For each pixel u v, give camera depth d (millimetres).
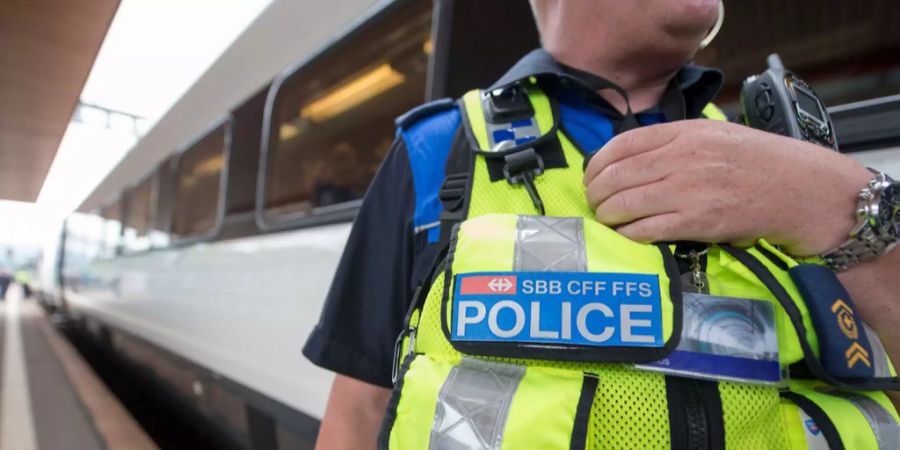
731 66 1341
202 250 2918
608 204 482
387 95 1800
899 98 811
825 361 427
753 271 448
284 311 2045
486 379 434
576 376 421
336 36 1993
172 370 3480
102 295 5719
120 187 5230
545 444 396
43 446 2994
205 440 3227
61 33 5926
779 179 449
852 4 1141
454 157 598
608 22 606
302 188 2123
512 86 611
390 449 452
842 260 475
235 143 2613
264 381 2123
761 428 419
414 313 534
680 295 427
